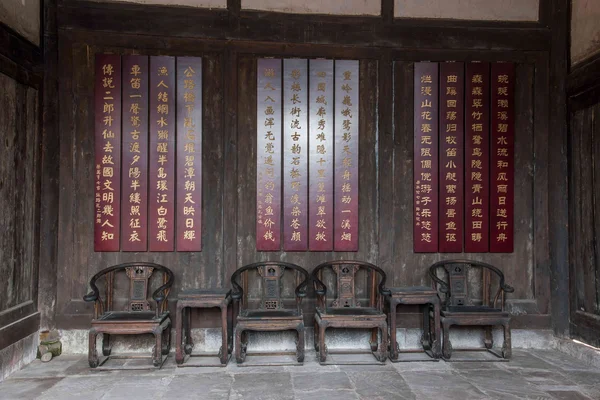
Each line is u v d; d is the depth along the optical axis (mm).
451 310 3676
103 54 3873
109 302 3742
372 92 4082
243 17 3996
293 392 2967
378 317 3506
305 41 4027
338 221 3998
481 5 4148
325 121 4016
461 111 4082
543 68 4152
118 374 3293
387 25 4078
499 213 4082
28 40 3568
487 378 3242
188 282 3928
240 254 3965
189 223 3914
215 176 3963
